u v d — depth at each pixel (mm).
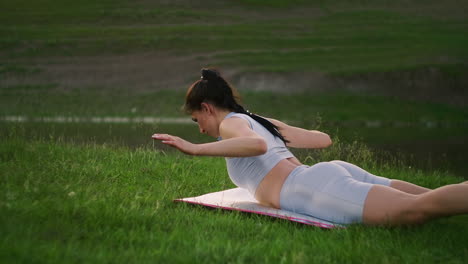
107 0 53656
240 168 5266
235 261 3781
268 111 34094
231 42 46969
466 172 11023
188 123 25844
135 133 17094
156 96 35656
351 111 35125
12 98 32531
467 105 37625
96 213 4449
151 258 3697
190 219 4883
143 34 47000
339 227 4621
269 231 4617
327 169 4883
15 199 4664
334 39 49312
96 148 9203
